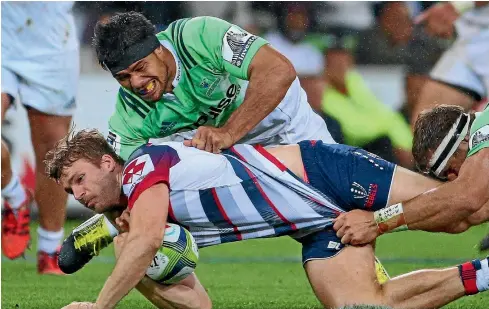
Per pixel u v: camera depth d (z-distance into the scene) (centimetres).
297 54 2748
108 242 1335
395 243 2220
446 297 1220
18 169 2403
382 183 1260
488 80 2309
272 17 2747
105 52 1292
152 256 1134
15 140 2427
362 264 1252
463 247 2159
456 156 1241
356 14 2720
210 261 2039
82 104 2642
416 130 1270
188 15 2694
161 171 1179
